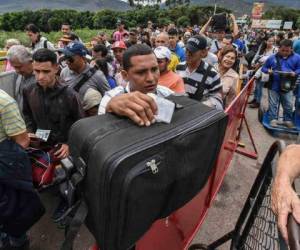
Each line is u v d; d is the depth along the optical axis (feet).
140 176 3.22
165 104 3.83
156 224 5.35
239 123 13.34
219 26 19.75
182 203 4.44
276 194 3.21
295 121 17.66
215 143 4.61
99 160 3.18
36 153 7.75
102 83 10.69
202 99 10.08
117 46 16.88
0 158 6.38
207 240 8.79
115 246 3.44
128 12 170.40
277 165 3.62
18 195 6.84
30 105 8.75
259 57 26.91
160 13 183.93
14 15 123.54
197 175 4.42
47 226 9.25
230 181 12.09
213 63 13.61
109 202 3.15
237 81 13.20
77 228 3.44
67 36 21.43
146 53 5.35
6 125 6.37
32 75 10.27
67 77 10.78
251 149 15.40
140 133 3.52
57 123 8.63
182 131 3.73
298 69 17.17
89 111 9.82
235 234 6.17
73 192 3.53
